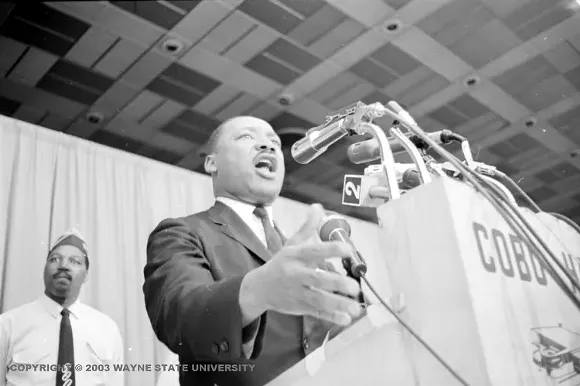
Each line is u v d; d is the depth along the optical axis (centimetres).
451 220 92
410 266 96
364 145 170
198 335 103
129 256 297
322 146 168
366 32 329
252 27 316
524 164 429
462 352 86
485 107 385
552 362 93
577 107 390
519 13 331
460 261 90
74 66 323
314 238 105
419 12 321
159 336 122
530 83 374
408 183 156
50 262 272
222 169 195
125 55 321
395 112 151
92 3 289
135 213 308
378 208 103
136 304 288
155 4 296
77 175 299
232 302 99
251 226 181
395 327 94
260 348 104
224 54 329
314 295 87
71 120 353
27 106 340
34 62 317
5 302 255
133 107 351
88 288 277
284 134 381
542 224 119
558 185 445
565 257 120
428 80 363
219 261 153
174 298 113
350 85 360
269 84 350
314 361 100
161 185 322
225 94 352
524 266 101
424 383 89
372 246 329
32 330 249
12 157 286
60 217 287
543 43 350
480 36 342
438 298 91
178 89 344
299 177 391
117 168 313
